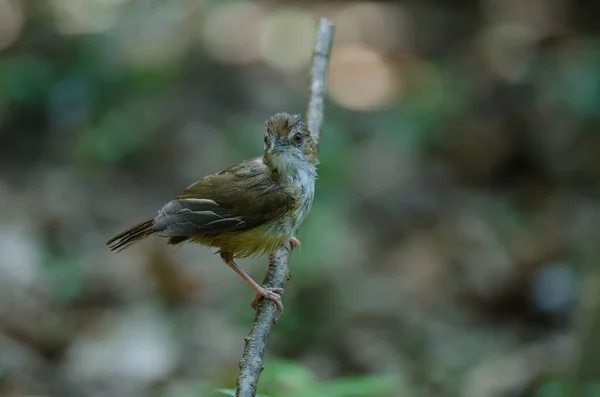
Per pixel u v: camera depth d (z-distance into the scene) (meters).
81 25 20.66
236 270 6.57
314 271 12.20
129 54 20.17
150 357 10.82
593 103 18.81
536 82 20.70
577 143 18.38
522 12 24.47
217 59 21.97
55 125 17.44
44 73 17.83
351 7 28.45
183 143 17.25
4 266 12.20
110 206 15.24
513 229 15.79
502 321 12.92
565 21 24.09
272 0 28.31
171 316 11.97
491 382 11.09
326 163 16.17
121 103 18.05
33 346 10.97
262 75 22.06
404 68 24.14
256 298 6.32
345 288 12.57
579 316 10.20
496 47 23.56
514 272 13.55
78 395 10.20
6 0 20.59
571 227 15.34
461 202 17.09
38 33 19.39
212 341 11.30
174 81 20.00
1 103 17.48
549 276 13.23
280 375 6.90
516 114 19.66
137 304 12.14
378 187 17.22
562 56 22.06
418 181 17.72
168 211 6.41
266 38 24.75
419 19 27.53
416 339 12.04
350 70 24.12
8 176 15.91
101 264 12.94
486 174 18.39
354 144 19.17
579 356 10.02
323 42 7.55
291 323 11.40
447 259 14.51
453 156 18.73
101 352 10.96
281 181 6.51
